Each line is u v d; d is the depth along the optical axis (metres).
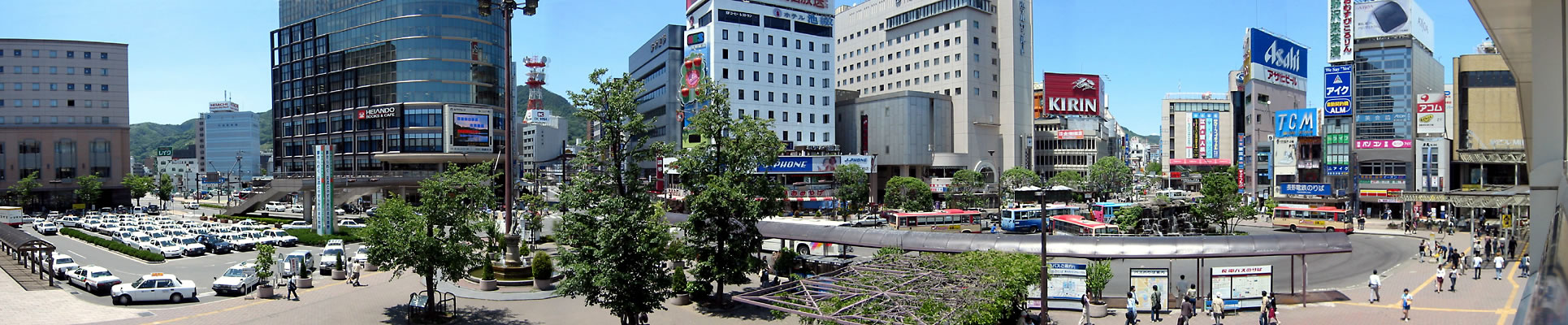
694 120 39.81
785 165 113.12
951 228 81.75
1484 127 81.31
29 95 124.44
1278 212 80.06
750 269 38.00
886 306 24.09
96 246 70.06
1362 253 59.06
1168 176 176.00
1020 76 142.38
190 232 74.94
